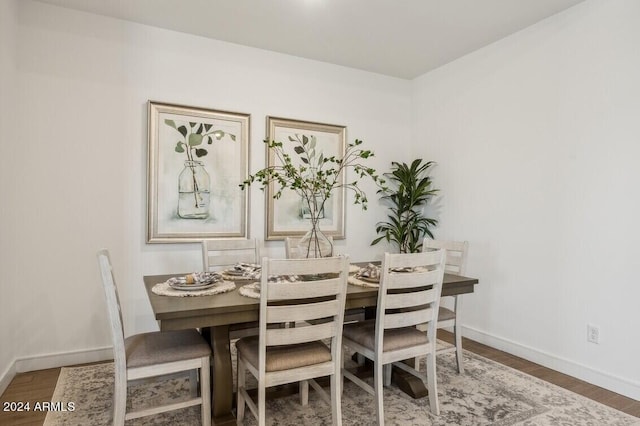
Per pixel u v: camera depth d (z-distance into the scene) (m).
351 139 4.06
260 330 1.75
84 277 2.94
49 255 2.83
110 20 3.02
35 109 2.79
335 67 3.97
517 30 3.20
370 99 4.18
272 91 3.65
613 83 2.56
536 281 3.04
